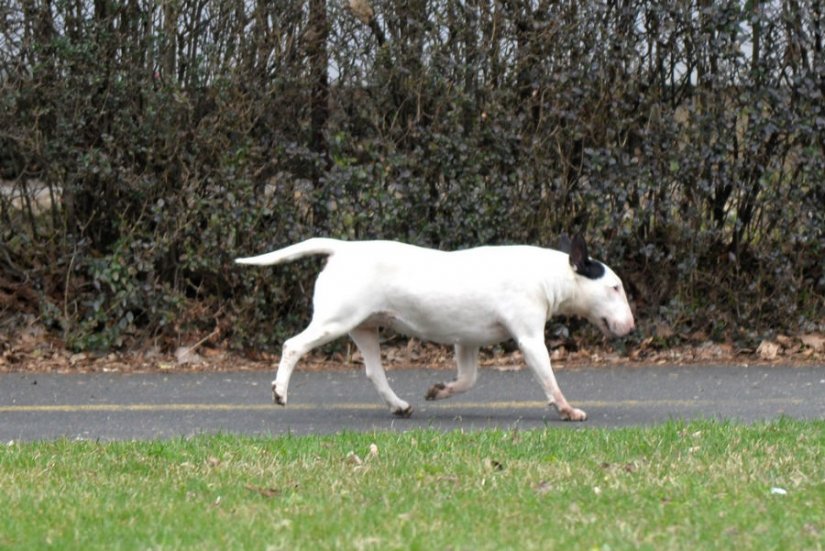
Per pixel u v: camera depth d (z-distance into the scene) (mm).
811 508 7359
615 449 9156
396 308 10812
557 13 14461
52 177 14305
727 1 14562
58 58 13953
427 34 14438
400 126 14570
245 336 14508
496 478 8172
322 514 7219
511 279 10805
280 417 11398
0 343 14359
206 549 6500
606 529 6852
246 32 14312
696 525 6949
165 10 14102
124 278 14344
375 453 9016
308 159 14344
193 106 14258
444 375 13680
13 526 6977
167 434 10594
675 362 14531
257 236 14391
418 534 6758
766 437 9648
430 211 14594
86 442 9648
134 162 14328
